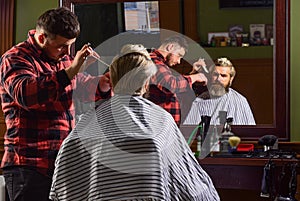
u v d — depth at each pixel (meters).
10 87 2.44
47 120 2.57
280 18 3.44
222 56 3.49
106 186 1.91
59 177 2.01
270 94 3.46
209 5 3.52
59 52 2.63
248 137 3.46
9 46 3.72
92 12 3.63
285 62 3.44
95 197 1.91
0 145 3.63
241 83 3.47
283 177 3.07
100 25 3.62
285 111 3.44
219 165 3.13
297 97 3.43
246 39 3.49
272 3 3.45
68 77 2.37
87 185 1.96
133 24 3.59
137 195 1.88
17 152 2.58
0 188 2.91
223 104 3.37
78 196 1.97
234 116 3.43
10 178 2.61
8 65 2.50
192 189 2.00
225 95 3.41
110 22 3.61
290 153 3.19
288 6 3.42
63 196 2.00
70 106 2.61
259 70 3.47
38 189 2.58
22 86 2.38
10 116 2.59
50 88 2.36
